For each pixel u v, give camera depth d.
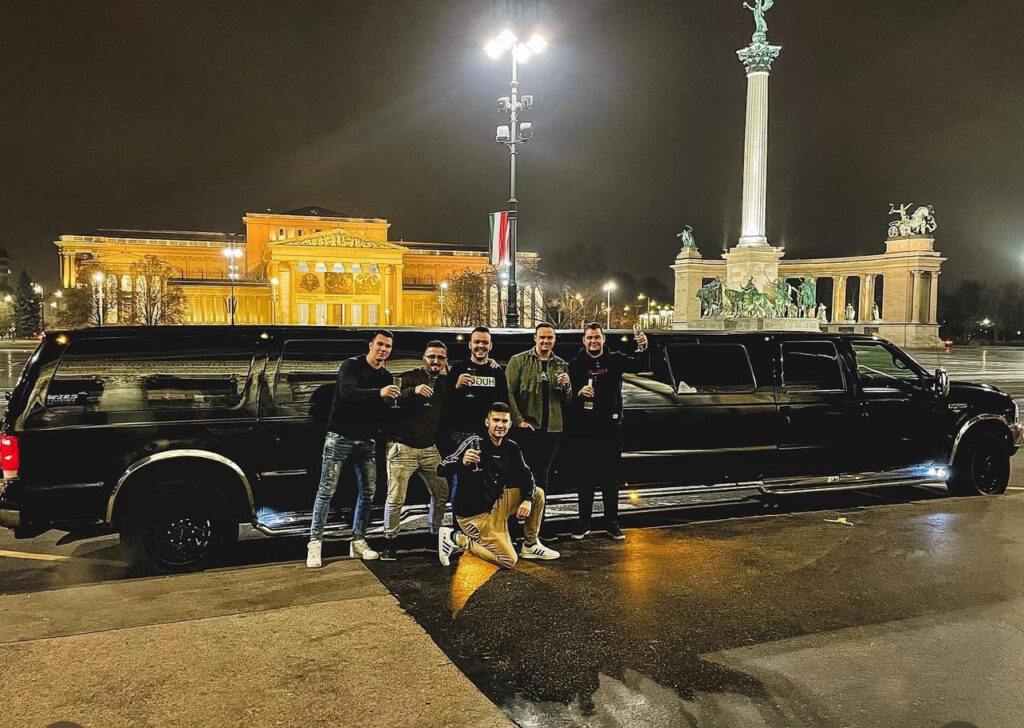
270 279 100.62
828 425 8.34
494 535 5.81
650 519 7.95
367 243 101.44
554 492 7.36
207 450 6.16
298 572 5.78
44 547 7.13
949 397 8.93
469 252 128.25
